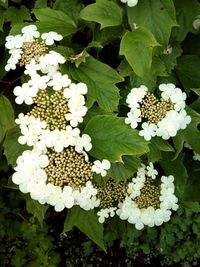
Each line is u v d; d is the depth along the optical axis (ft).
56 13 1.18
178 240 2.21
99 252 2.26
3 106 1.14
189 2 1.24
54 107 1.00
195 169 1.38
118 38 1.21
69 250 2.26
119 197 1.18
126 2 1.12
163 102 1.09
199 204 2.10
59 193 0.99
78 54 1.15
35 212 1.17
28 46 1.08
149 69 1.04
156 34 1.12
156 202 1.20
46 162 0.99
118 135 1.03
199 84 1.33
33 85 1.02
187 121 1.10
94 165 1.01
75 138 0.99
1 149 1.27
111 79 1.07
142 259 2.26
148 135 1.06
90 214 1.17
